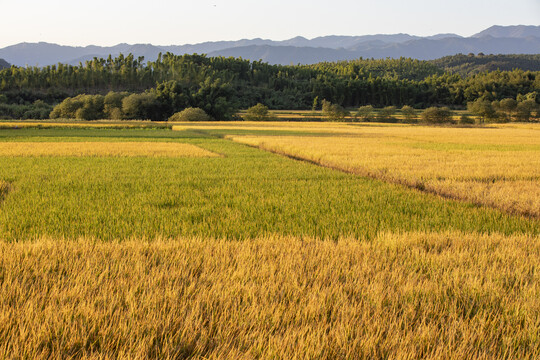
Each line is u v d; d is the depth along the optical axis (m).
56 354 2.94
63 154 22.88
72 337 3.11
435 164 18.69
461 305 3.98
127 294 3.93
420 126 79.25
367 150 26.02
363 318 3.53
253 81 176.50
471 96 145.38
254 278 4.55
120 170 16.30
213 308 3.74
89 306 3.64
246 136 42.75
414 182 13.99
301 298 3.96
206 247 5.70
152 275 4.54
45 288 4.03
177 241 6.18
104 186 12.24
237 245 5.88
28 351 2.93
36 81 138.00
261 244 6.06
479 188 12.26
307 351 3.00
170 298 3.87
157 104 102.12
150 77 156.75
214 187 12.53
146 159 21.05
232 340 3.21
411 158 21.28
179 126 67.31
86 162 19.14
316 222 8.05
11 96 126.94
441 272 4.94
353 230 7.34
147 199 10.22
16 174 14.52
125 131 54.03
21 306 3.67
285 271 4.74
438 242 6.34
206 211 8.80
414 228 7.50
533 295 4.20
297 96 157.12
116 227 7.25
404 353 3.02
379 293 4.12
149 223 7.55
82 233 6.88
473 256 5.64
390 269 5.03
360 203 10.12
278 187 12.49
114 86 151.88
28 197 10.09
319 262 5.18
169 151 25.62
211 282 4.41
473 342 3.29
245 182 13.59
